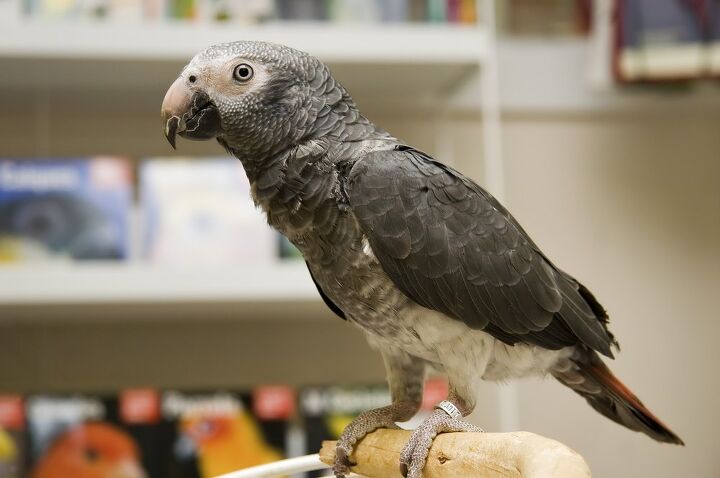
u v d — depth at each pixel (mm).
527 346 1062
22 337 1734
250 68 993
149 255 1458
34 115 1742
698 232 1951
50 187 1463
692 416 1934
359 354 1807
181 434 1469
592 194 1940
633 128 1957
